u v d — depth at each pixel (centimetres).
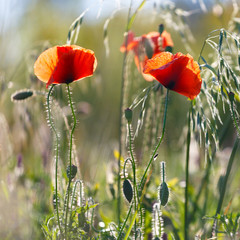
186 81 113
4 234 136
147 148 135
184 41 139
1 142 142
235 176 151
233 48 131
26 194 141
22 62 147
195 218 136
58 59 114
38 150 151
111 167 141
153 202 131
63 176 128
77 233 117
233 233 120
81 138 202
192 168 159
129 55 138
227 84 119
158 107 133
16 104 146
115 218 133
